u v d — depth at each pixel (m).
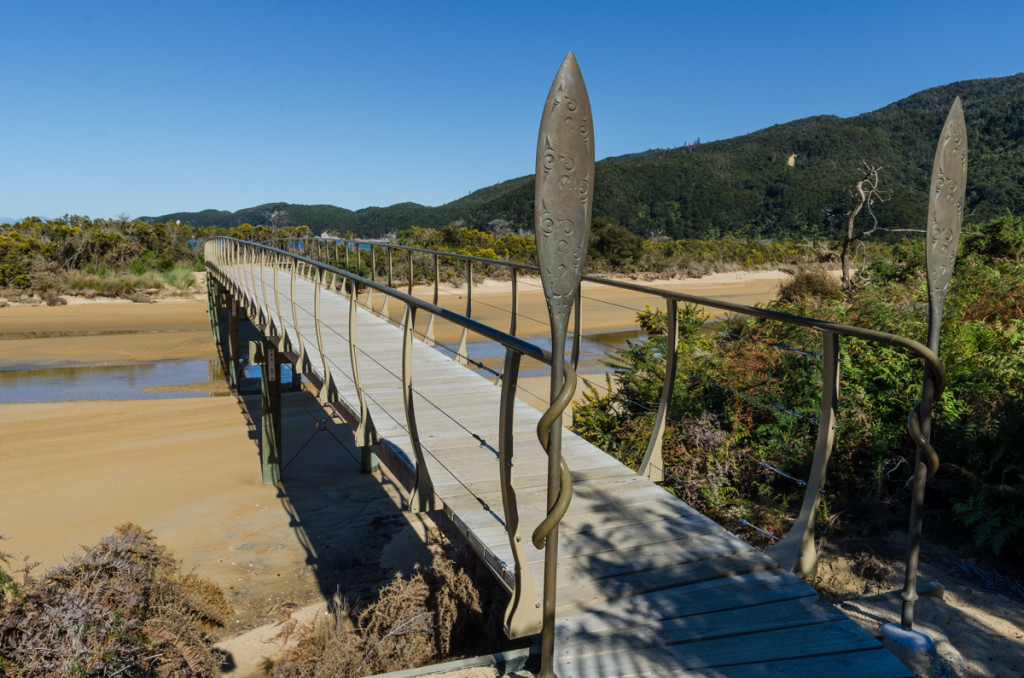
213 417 11.72
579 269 1.90
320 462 9.52
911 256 10.40
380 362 6.59
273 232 42.50
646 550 2.88
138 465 9.18
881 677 2.07
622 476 3.74
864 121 118.94
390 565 6.34
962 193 2.39
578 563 2.77
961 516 3.60
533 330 19.66
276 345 7.91
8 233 30.22
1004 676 2.48
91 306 25.42
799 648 2.22
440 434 4.36
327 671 3.74
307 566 6.34
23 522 7.29
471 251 35.66
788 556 2.74
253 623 5.29
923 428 2.41
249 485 8.54
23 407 12.28
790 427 4.56
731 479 4.47
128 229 35.56
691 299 3.38
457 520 3.15
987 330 5.01
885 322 5.36
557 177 1.83
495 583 4.00
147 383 14.67
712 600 2.51
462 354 6.91
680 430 4.87
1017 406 3.76
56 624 3.60
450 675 2.57
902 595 2.62
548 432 1.96
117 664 3.64
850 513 3.93
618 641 2.29
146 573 4.74
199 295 28.44
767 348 5.27
